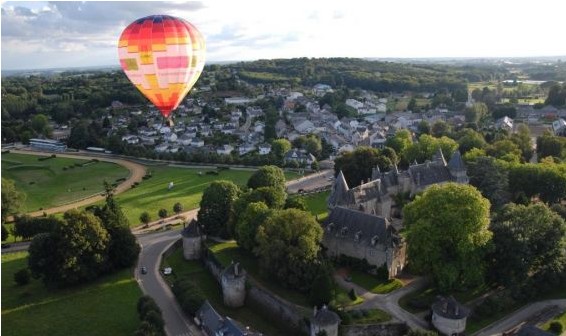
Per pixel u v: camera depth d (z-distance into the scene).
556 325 103.69
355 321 104.38
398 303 112.56
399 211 174.25
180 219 188.38
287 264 115.94
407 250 121.25
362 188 162.75
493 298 110.19
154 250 154.62
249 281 123.00
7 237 171.50
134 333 99.31
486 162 182.38
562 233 118.44
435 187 123.38
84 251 129.25
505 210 126.75
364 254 128.00
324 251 136.75
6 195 184.12
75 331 108.75
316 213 180.88
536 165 178.62
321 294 109.00
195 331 106.81
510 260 114.00
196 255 146.75
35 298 124.56
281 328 110.81
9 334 107.94
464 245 110.25
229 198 158.62
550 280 118.06
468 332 103.56
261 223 133.12
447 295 114.94
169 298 122.25
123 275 135.88
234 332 96.81
